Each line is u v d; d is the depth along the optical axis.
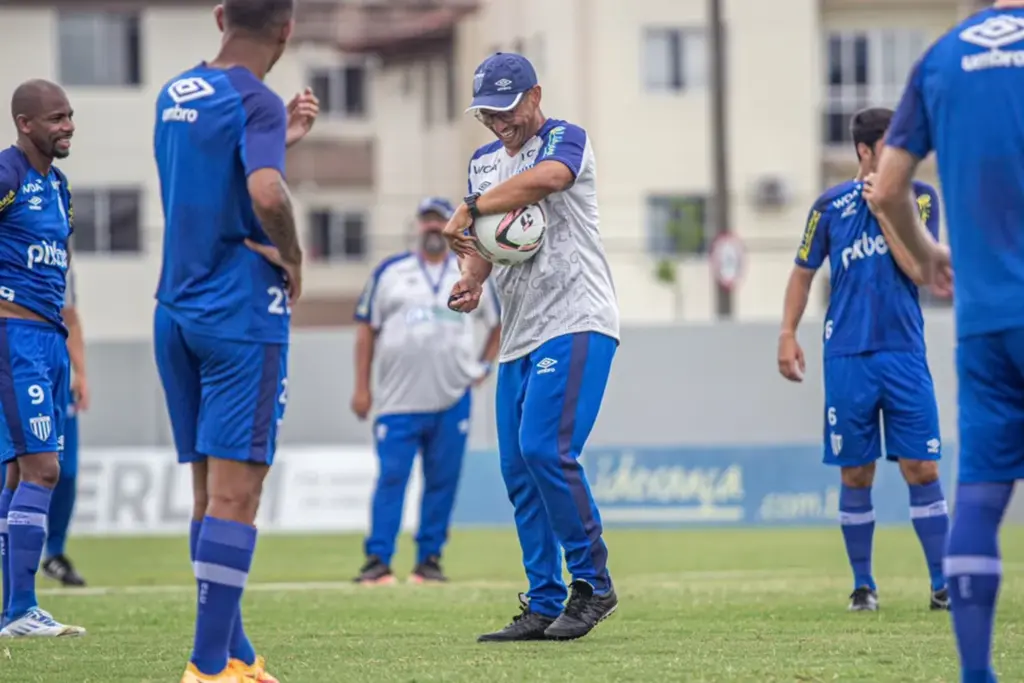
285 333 19.08
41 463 26.34
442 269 42.81
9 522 26.30
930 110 16.58
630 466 67.69
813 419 70.31
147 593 37.47
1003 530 63.88
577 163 23.55
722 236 99.75
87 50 131.38
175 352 19.14
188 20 131.75
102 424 71.25
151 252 131.50
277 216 18.28
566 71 127.12
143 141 131.62
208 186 18.69
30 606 26.44
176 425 19.53
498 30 138.12
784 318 31.45
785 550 55.12
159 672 20.94
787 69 126.94
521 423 23.83
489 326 43.59
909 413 29.55
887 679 19.50
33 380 26.06
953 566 16.30
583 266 23.81
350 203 144.38
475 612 30.28
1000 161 16.02
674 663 21.03
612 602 24.30
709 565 49.28
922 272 17.59
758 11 126.81
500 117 23.77
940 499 29.89
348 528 67.31
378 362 42.53
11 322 26.05
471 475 69.00
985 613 16.20
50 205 26.41
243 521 18.69
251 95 18.67
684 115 126.69
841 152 132.12
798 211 126.88
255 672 19.19
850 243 29.92
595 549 23.94
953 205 16.33
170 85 19.12
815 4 126.88
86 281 130.75
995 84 16.08
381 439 42.22
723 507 67.50
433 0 140.88
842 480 30.62
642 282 126.69
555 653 22.34
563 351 23.62
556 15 127.06
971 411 16.38
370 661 21.78
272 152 18.44
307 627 27.45
